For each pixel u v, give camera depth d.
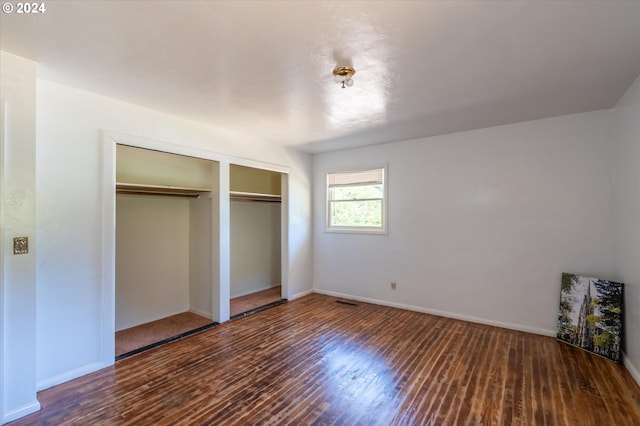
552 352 3.01
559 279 3.40
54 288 2.47
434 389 2.36
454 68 2.26
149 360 2.86
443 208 4.15
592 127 3.24
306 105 3.03
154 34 1.83
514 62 2.18
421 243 4.33
